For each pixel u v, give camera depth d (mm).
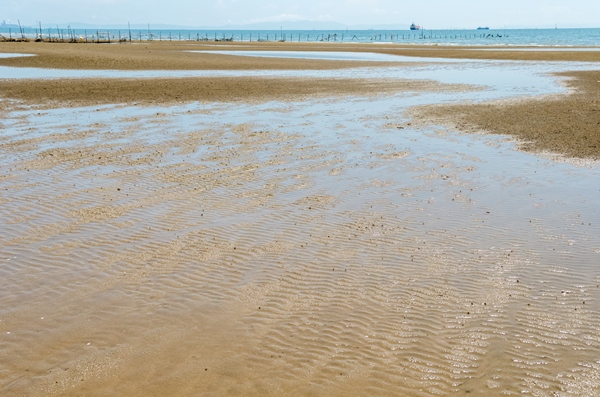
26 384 6211
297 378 6305
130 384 6215
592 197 12898
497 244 10172
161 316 7688
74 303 8039
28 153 16656
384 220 11422
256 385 6188
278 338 7137
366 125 21891
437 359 6652
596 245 10086
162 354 6797
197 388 6141
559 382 6207
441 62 60312
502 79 41156
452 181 14266
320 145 18203
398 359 6664
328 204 12414
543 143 18516
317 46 102125
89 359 6688
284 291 8391
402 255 9695
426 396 5988
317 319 7586
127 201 12438
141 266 9227
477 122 22531
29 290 8414
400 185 13906
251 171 15008
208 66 49906
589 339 7039
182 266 9234
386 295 8250
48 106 25750
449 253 9773
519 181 14242
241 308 7906
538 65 56062
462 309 7816
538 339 7051
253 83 36438
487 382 6219
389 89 34312
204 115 23797
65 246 9992
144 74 42062
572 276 8836
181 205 12227
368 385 6176
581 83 37281
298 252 9805
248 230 10828
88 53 60625
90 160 15922
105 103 26906
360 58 66188
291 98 29703
